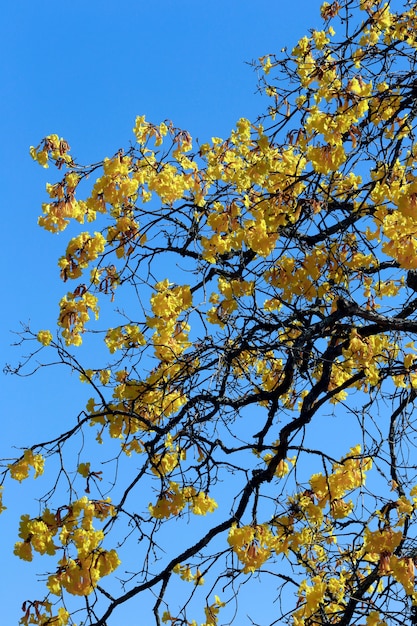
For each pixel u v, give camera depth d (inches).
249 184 209.6
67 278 219.3
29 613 175.6
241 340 215.6
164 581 207.8
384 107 206.1
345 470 221.1
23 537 176.1
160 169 230.8
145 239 224.2
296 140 203.5
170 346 216.2
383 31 235.9
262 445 220.8
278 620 219.1
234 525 200.8
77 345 221.0
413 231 186.4
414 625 211.8
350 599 214.5
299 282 210.2
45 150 220.8
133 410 212.7
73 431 194.2
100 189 210.1
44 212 219.1
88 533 175.2
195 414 218.2
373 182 197.0
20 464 191.2
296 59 225.1
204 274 213.6
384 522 194.1
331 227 227.5
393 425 237.5
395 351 234.8
